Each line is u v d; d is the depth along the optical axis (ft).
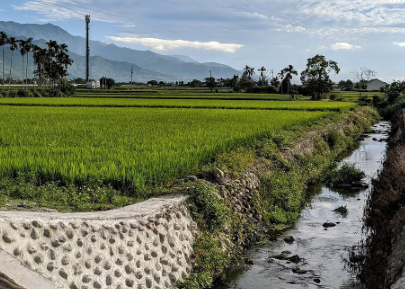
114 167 31.17
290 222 36.04
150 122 69.67
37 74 343.87
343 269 25.96
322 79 247.91
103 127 59.72
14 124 63.21
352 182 49.73
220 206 28.58
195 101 168.35
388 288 20.93
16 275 14.92
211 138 47.91
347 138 84.38
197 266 24.06
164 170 32.17
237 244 29.22
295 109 127.65
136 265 20.18
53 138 46.52
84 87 408.26
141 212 23.08
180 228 24.41
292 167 47.47
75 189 28.07
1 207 23.08
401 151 46.80
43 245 16.83
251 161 41.16
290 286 23.93
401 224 24.93
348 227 34.37
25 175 29.55
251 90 352.28
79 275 17.48
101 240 19.26
